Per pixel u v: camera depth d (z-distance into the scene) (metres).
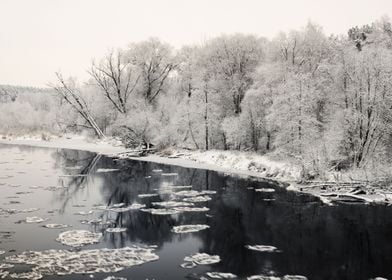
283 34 47.53
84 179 32.75
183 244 18.03
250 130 44.28
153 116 54.31
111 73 65.38
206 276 14.69
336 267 15.76
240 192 28.47
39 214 22.25
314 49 46.84
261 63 49.75
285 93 37.94
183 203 25.20
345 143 32.41
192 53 63.09
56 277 14.16
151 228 20.22
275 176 34.00
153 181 32.34
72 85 71.44
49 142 65.88
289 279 14.62
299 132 35.28
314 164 30.72
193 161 43.66
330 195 27.23
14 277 14.08
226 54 54.44
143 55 66.12
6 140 69.25
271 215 22.81
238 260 16.28
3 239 18.05
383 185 28.33
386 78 31.45
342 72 35.38
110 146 59.03
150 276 14.53
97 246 17.48
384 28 47.38
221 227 20.55
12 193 27.17
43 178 32.81
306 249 17.67
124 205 24.66
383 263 16.23
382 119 31.92
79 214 22.42
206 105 47.19
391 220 22.06
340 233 19.84
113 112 65.00
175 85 66.94
